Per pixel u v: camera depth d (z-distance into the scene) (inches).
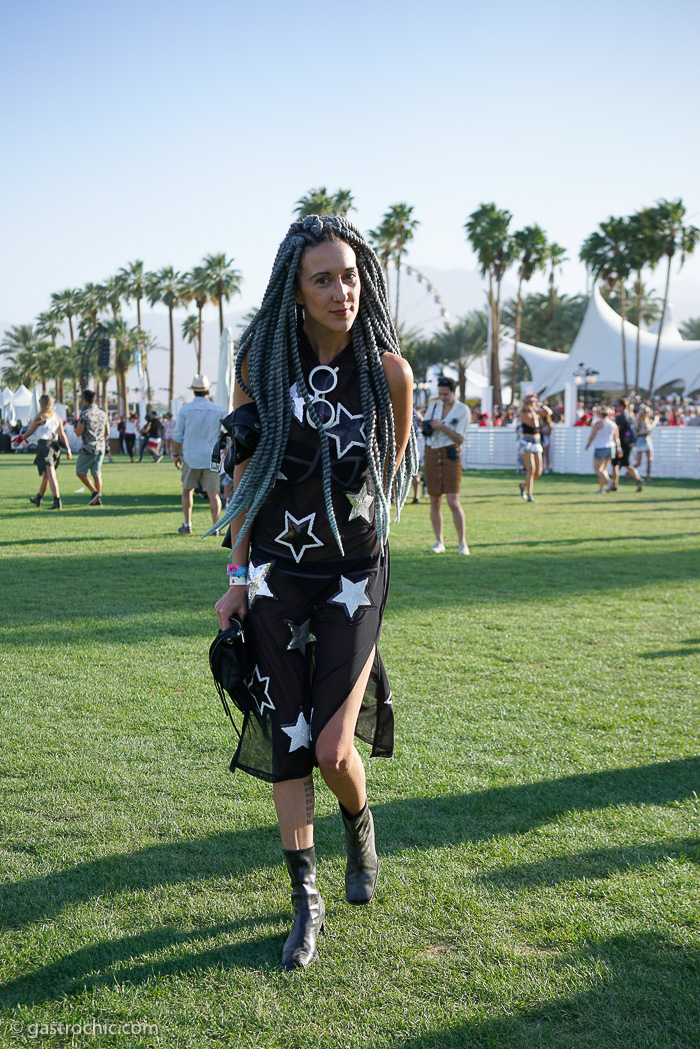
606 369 2081.7
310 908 90.4
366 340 92.2
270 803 123.3
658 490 698.8
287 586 91.7
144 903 97.8
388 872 104.0
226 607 95.0
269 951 89.0
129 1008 80.3
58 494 531.2
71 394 3841.0
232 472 96.0
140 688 173.6
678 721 155.2
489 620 233.8
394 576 299.6
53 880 102.5
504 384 3036.4
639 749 141.8
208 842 111.8
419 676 182.7
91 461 547.2
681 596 266.4
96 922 93.8
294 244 87.2
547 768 134.2
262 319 90.3
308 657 92.7
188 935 91.9
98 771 133.6
